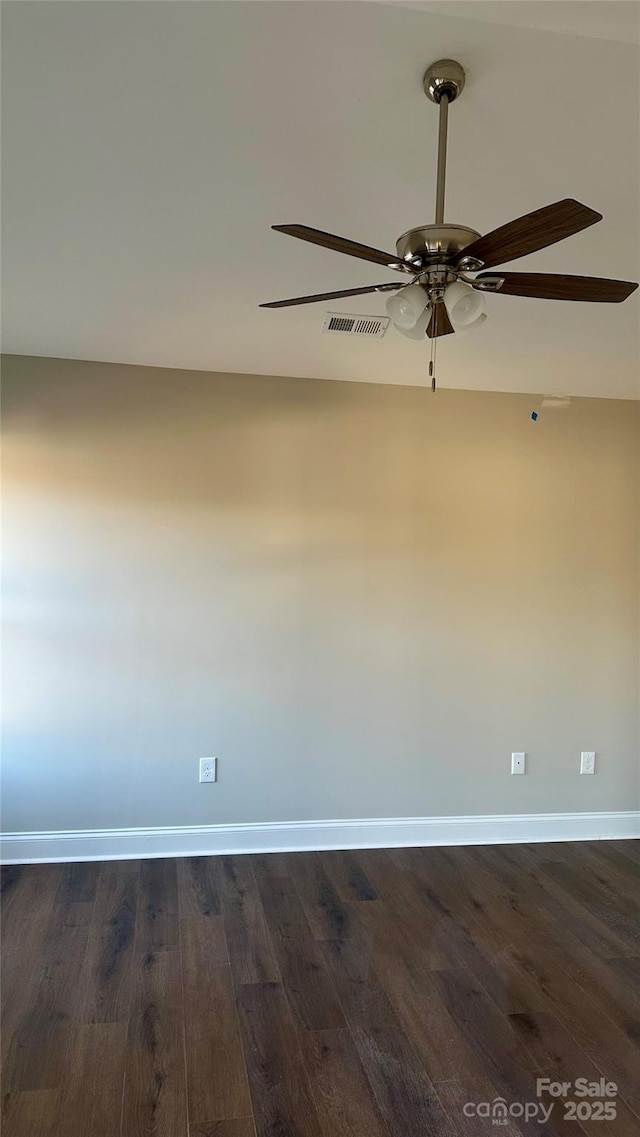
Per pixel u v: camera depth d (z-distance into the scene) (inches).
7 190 74.4
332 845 143.3
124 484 135.9
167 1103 74.2
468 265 60.7
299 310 106.8
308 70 56.6
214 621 139.0
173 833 137.3
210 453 139.2
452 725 147.6
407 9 49.9
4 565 132.0
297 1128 71.4
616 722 154.0
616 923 114.3
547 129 63.6
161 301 104.0
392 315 66.2
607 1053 83.1
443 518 147.9
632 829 154.6
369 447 145.2
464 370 136.0
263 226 81.4
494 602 149.5
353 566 144.3
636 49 53.5
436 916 115.6
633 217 78.5
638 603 154.3
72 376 133.9
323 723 142.9
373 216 79.0
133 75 57.3
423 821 146.4
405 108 61.0
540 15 47.9
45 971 97.4
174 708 137.5
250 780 140.3
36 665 132.8
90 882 124.9
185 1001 91.4
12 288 99.7
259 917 113.9
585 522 153.3
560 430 152.4
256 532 140.9
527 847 146.7
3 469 132.0
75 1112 72.8
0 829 132.0
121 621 135.6
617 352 124.0
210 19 51.5
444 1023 88.0
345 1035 85.4
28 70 56.8
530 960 102.7
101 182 72.7
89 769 134.5
